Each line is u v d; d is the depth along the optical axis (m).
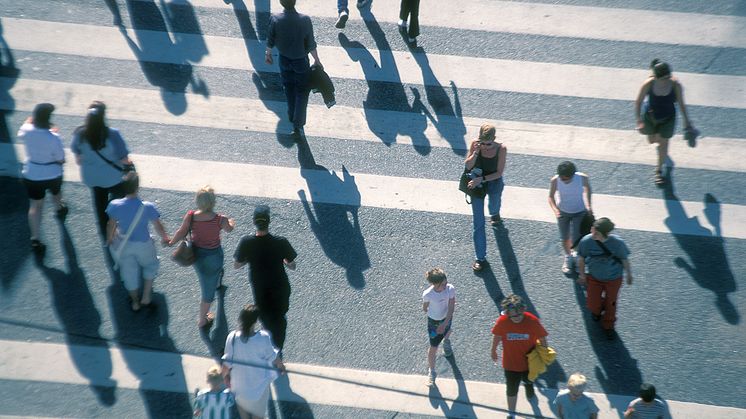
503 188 30.67
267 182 32.50
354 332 28.08
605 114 35.28
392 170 33.16
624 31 38.69
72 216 31.00
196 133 34.12
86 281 28.98
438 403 26.28
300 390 26.39
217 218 25.97
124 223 26.19
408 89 36.09
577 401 23.52
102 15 38.62
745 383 26.94
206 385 26.27
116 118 34.38
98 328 27.55
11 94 34.91
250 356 23.50
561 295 29.39
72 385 25.91
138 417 25.39
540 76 36.72
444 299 25.27
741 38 38.31
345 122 34.81
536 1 40.22
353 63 37.06
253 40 37.97
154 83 35.84
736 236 31.09
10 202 31.31
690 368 27.30
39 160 28.34
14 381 25.84
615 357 27.59
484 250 29.66
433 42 38.16
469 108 35.41
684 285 29.64
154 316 28.09
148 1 39.31
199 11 39.03
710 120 35.03
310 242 30.59
